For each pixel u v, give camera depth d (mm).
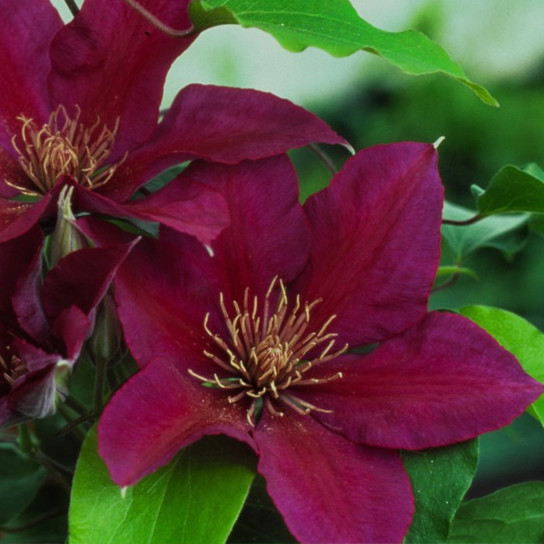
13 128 812
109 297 776
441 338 785
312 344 790
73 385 853
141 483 762
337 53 762
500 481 1442
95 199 773
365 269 794
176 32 779
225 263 793
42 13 810
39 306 768
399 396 780
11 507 869
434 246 789
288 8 775
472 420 771
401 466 771
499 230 915
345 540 747
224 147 792
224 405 782
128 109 807
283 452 768
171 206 773
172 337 777
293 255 796
